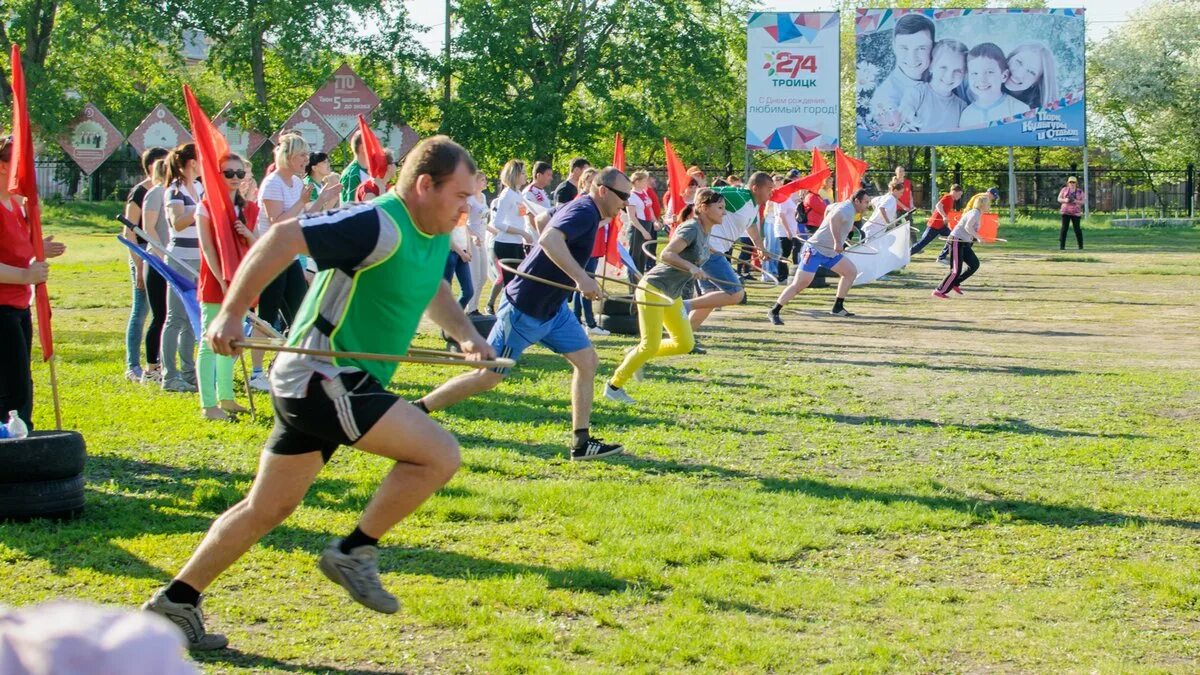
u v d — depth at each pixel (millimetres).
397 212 4262
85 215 41750
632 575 5598
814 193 23625
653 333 9672
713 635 4875
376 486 6859
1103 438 9008
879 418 9695
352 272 4234
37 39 44562
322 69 42094
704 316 13219
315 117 22703
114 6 41344
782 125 39406
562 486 7121
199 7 41750
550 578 5492
